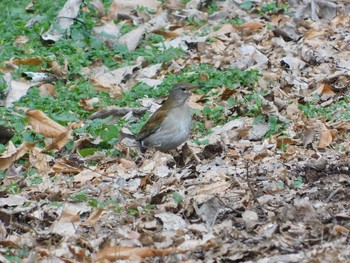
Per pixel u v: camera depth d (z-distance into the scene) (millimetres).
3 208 12742
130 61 19422
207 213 11742
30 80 18562
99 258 10711
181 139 14938
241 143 14828
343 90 17047
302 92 17094
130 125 16188
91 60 19625
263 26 20688
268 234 10945
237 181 12883
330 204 11727
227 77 17672
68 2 20953
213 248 10719
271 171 13289
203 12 21828
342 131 14953
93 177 13867
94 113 16781
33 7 22406
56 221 11953
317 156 13891
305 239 10781
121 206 12398
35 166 14594
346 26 20734
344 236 10773
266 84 17438
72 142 15492
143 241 11117
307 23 20797
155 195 12555
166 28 21000
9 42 20438
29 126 16156
